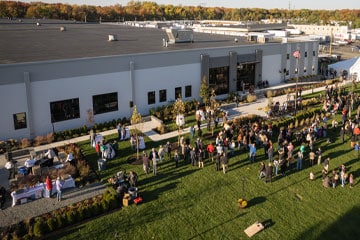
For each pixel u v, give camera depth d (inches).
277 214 852.0
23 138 1299.2
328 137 1318.9
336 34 5344.5
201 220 828.6
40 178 978.1
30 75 1269.7
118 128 1299.2
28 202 898.7
